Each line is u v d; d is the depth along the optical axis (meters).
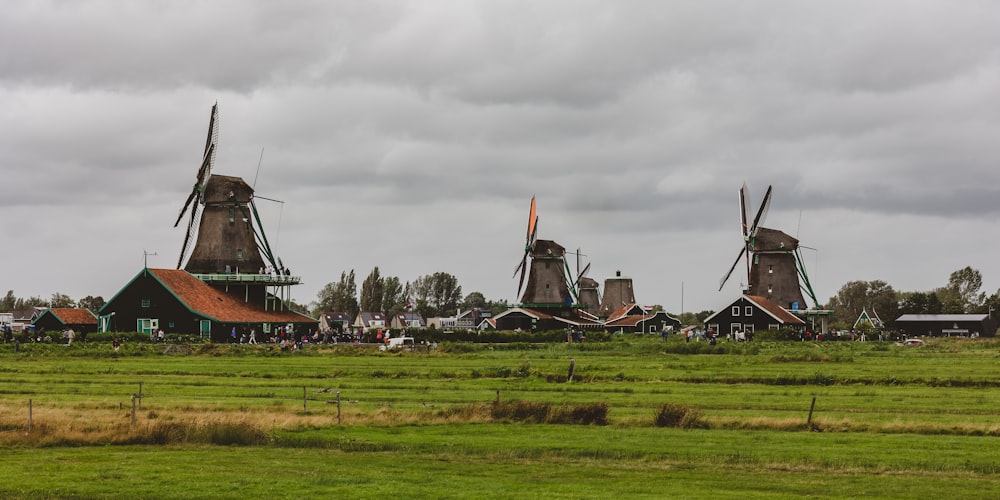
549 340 109.69
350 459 31.62
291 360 73.50
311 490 26.70
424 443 33.97
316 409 41.75
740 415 40.47
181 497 26.12
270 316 112.94
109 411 40.62
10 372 60.88
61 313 117.38
